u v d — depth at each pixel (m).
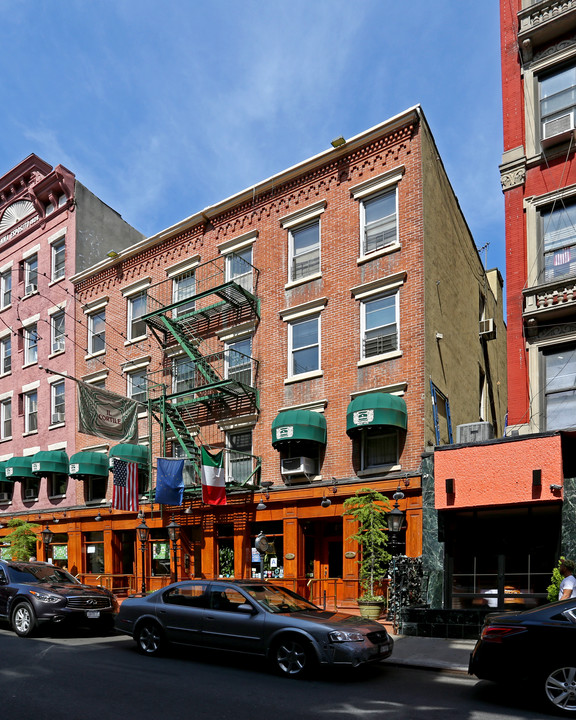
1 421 29.47
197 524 20.27
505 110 15.66
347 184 18.83
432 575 14.10
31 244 29.58
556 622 7.61
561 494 12.39
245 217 21.22
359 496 15.79
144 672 9.12
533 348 14.05
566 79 14.83
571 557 12.26
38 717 6.73
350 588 16.17
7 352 30.05
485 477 13.40
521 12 15.41
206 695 7.84
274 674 9.25
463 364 20.33
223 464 19.02
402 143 17.81
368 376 17.33
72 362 26.14
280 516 18.14
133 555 22.50
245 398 19.97
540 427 13.66
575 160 14.37
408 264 17.12
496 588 13.31
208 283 21.78
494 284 27.97
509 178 15.17
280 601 10.21
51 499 25.69
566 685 7.36
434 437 16.48
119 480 19.41
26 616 12.33
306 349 19.00
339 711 7.27
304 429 17.20
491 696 8.20
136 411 21.02
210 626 9.95
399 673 9.73
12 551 23.20
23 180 30.33
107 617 12.80
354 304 18.05
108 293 25.31
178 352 22.27
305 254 19.64
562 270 14.08
